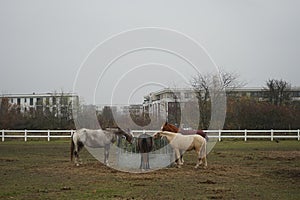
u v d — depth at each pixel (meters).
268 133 35.91
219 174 14.77
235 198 10.24
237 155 22.28
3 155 22.45
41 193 10.88
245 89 54.72
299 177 14.05
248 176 14.28
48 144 31.09
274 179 13.57
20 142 33.41
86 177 14.02
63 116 38.25
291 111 37.00
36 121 37.91
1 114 38.56
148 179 13.56
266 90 44.81
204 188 11.74
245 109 36.59
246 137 33.66
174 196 10.47
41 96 67.31
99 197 10.28
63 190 11.34
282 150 25.53
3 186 12.08
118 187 11.88
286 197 10.38
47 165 17.59
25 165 17.64
